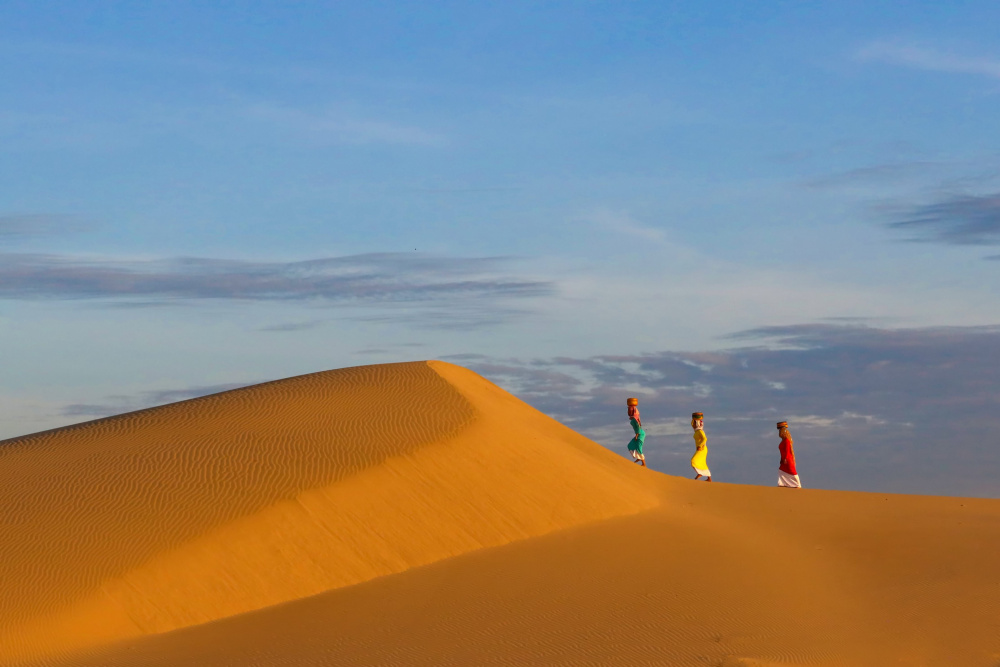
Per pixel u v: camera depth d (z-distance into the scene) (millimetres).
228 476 18781
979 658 13984
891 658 13977
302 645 13523
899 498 26906
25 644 13047
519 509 20844
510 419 26234
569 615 15078
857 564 19297
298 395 24906
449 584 16688
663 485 27969
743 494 27266
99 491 18125
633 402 31281
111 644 13547
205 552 15930
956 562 19109
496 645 13602
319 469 19297
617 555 18859
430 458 20938
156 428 22453
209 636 14000
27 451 21859
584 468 24656
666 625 14742
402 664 12703
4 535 16172
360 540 17672
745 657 13391
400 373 27531
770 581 17578
